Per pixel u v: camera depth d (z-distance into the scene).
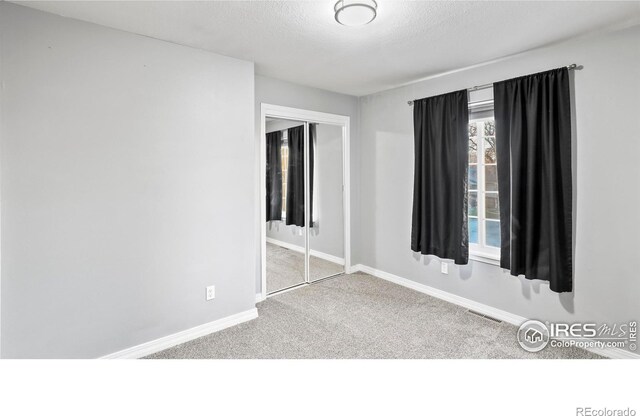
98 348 2.21
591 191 2.38
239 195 2.88
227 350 2.47
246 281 2.95
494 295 3.03
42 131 1.97
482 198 3.21
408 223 3.78
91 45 2.13
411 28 2.23
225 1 1.88
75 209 2.10
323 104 3.88
